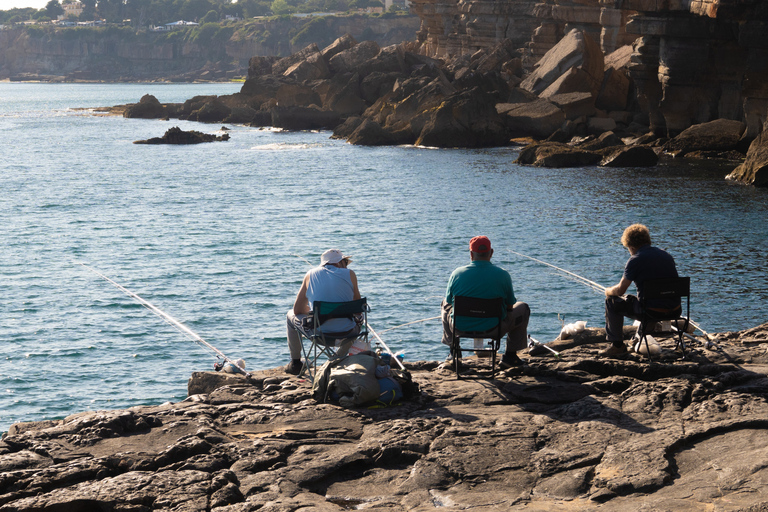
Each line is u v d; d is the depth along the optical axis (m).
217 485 4.91
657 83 60.66
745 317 19.69
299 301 7.34
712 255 26.97
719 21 53.12
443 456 5.34
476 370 7.47
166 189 48.50
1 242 32.06
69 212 40.06
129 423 5.88
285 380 7.37
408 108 75.06
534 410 6.33
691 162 54.47
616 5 54.34
